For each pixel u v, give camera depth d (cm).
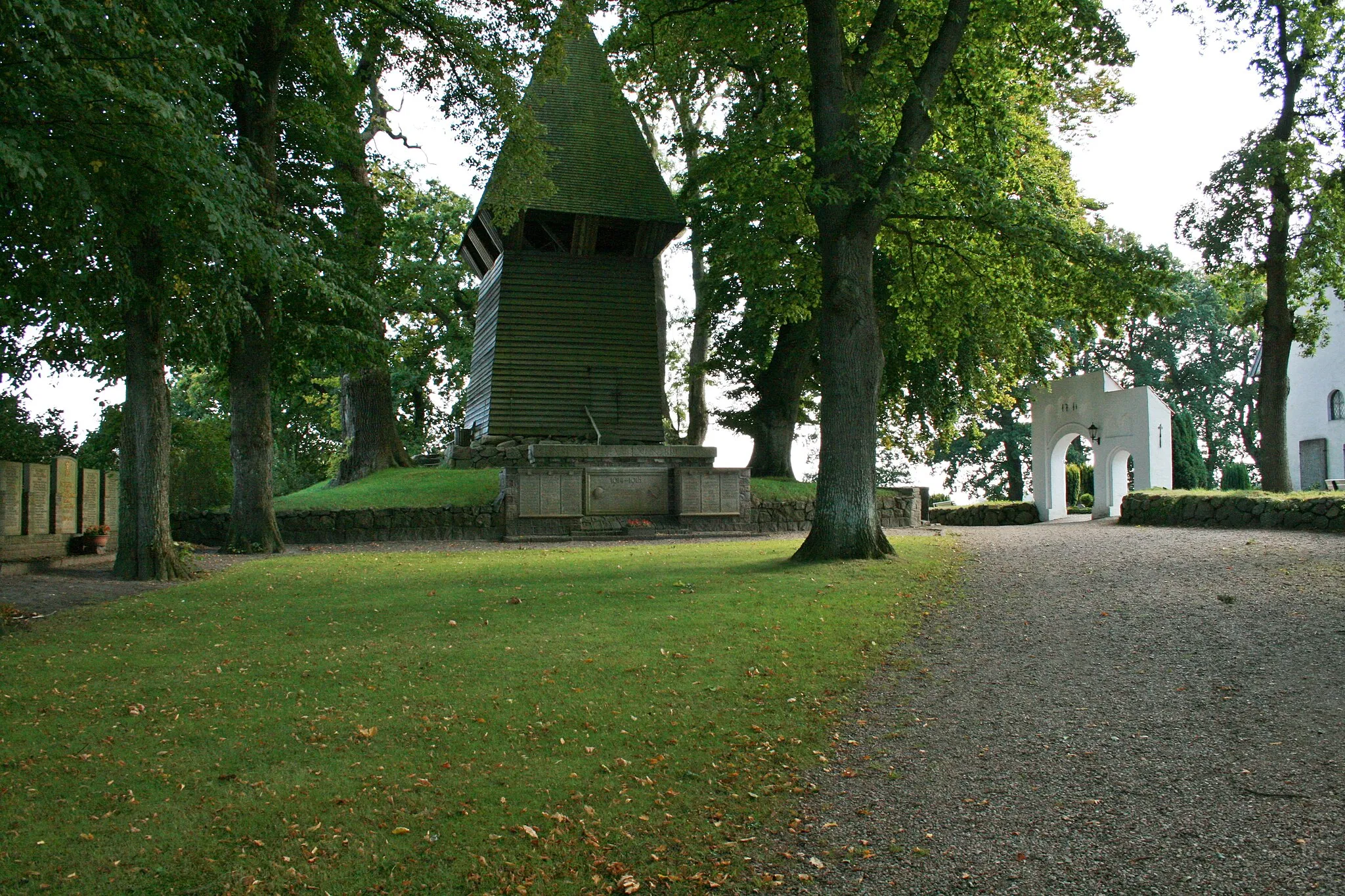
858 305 1761
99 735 765
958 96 2006
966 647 1058
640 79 2336
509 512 2648
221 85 1984
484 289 3372
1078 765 684
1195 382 5641
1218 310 5497
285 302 2245
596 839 591
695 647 1055
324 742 757
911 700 872
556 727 795
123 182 1317
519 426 3041
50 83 1153
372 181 3288
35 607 1340
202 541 2520
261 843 579
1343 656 901
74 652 1051
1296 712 758
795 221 2212
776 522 2891
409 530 2620
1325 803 585
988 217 1917
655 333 3158
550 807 638
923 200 2012
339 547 2409
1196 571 1446
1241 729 730
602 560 1884
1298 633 1004
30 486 1848
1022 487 6050
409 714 826
